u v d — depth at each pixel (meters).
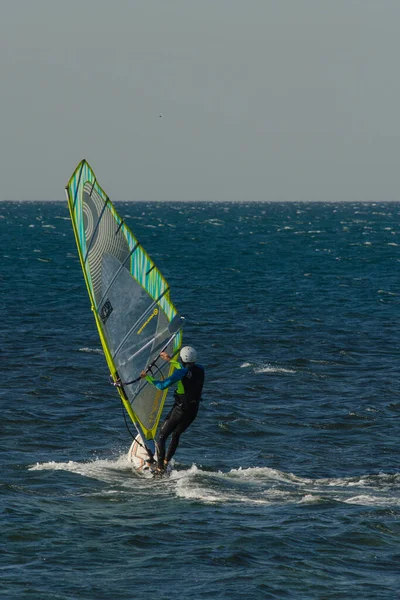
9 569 42.84
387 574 43.38
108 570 43.00
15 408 78.00
